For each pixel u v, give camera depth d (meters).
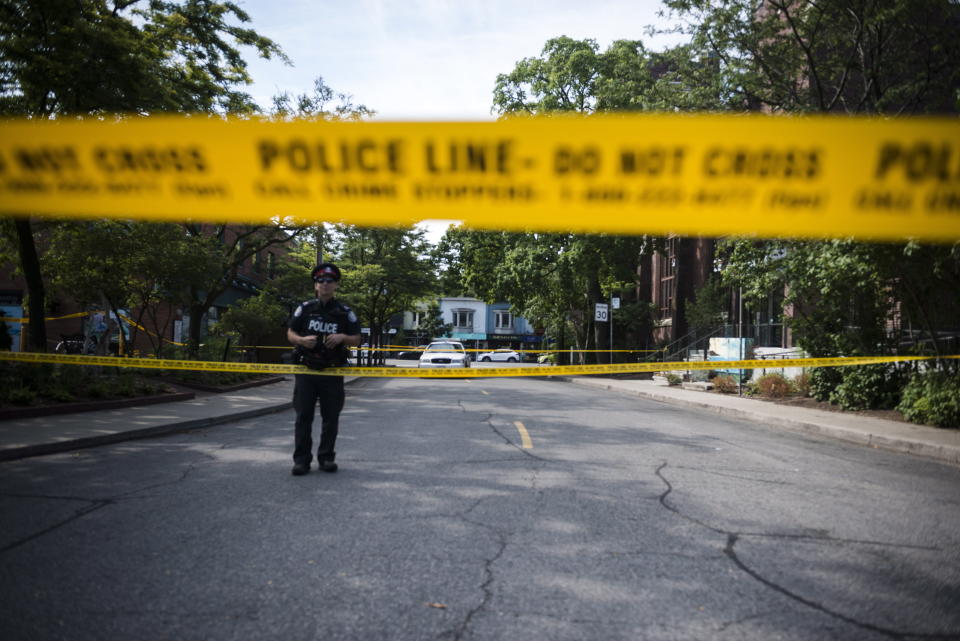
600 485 5.57
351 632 2.72
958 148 2.38
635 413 12.37
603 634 2.74
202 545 3.81
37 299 11.38
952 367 10.89
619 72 20.36
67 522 4.25
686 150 2.48
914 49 12.66
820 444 8.80
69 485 5.34
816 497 5.30
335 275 6.05
